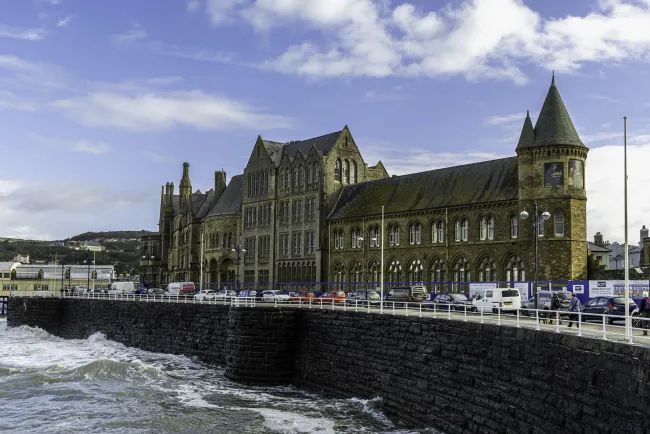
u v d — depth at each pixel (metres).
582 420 23.16
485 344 31.11
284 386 48.47
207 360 60.41
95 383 50.09
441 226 79.38
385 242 85.88
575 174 68.50
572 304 40.97
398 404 38.03
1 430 36.75
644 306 35.47
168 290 104.44
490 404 30.09
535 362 26.86
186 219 134.25
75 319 89.44
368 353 41.84
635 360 20.47
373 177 105.31
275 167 105.56
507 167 75.00
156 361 62.16
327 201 95.88
